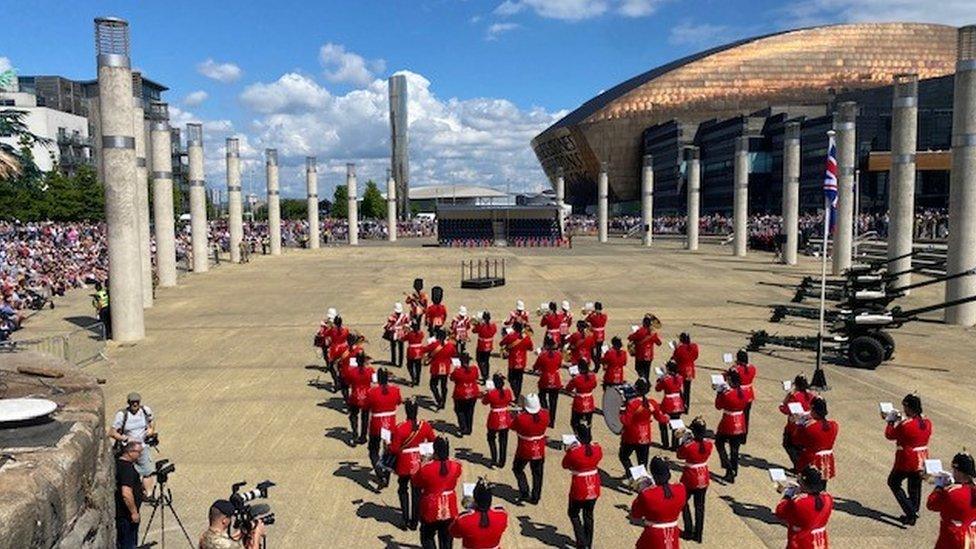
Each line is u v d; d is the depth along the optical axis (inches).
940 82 3545.8
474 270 1943.9
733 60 5349.4
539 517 444.5
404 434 428.8
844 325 862.5
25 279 1376.7
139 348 958.4
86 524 230.8
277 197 2603.3
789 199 2037.4
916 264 1736.0
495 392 525.0
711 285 1599.4
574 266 2055.9
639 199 5644.7
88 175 3408.0
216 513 286.7
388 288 1588.3
